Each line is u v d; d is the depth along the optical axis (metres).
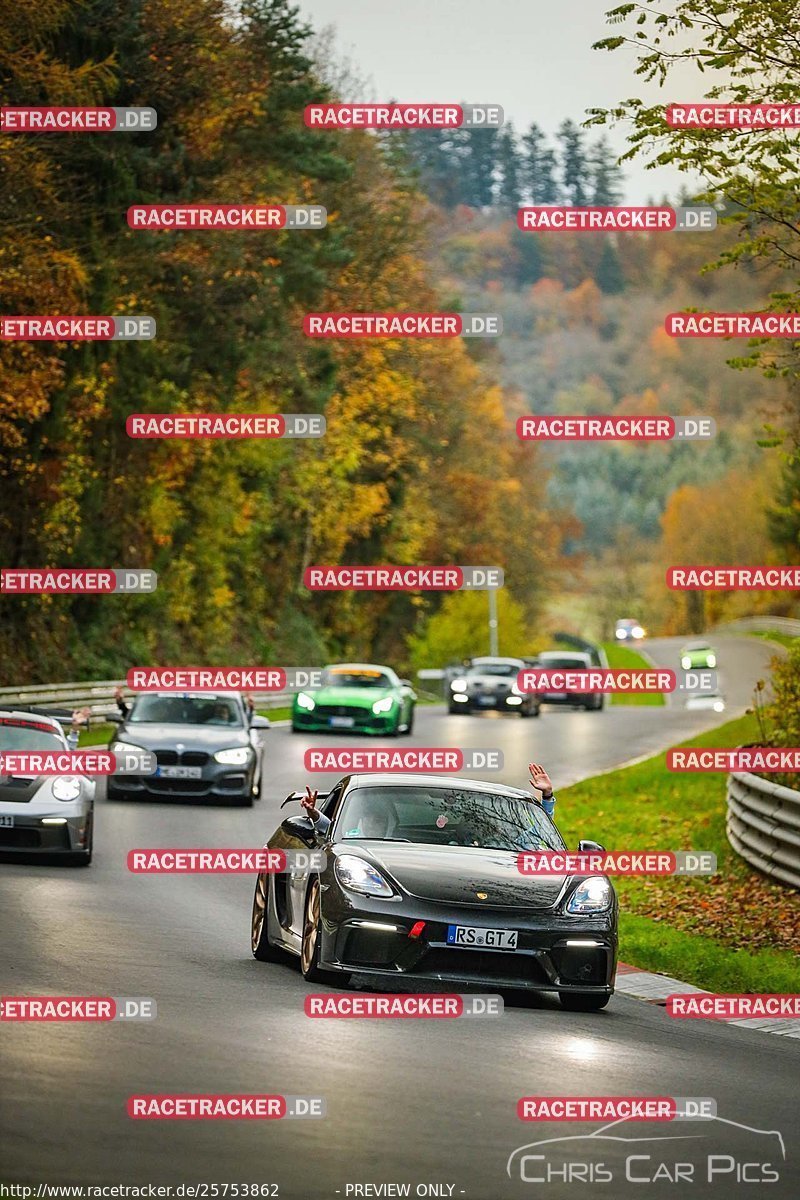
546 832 40.34
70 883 54.28
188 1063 27.44
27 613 133.88
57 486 127.00
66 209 114.12
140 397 144.12
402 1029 32.38
